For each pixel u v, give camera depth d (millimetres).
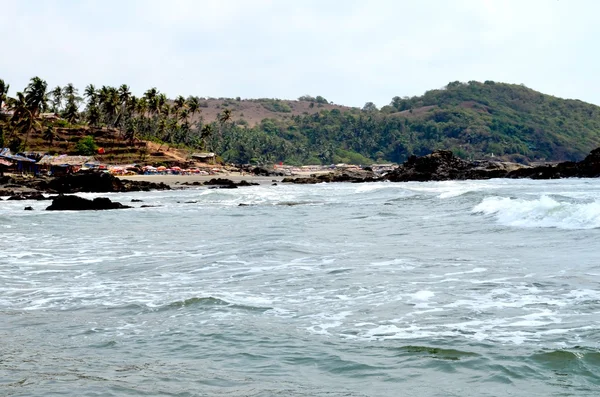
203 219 35375
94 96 168625
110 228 30406
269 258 18266
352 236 23609
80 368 8219
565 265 14656
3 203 52562
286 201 51438
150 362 8453
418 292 12523
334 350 8688
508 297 11625
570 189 57125
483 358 7918
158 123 171750
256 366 8117
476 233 22266
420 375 7469
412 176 102625
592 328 9070
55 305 12648
